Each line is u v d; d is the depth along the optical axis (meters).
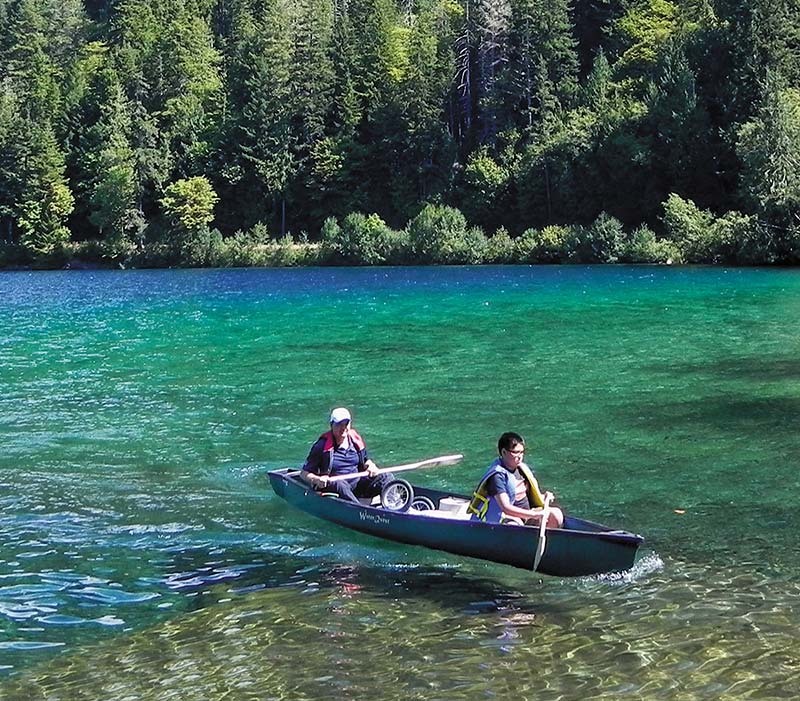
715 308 31.84
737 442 13.09
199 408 16.23
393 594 8.00
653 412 15.15
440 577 8.41
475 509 8.96
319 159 94.38
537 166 85.06
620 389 17.20
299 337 26.12
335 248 82.25
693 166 76.06
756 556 8.65
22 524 10.10
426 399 16.69
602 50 104.19
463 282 50.72
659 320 28.50
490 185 87.88
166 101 105.81
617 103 85.00
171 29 116.50
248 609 7.71
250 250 85.50
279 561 8.94
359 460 10.43
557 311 32.47
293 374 19.62
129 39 127.19
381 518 9.50
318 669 6.52
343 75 97.69
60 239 91.31
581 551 8.13
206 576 8.55
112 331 28.38
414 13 126.94
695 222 65.88
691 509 10.17
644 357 20.98
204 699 6.14
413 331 27.17
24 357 22.64
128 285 54.72
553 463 12.25
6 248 92.00
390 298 40.53
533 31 92.44
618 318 29.47
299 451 13.28
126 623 7.48
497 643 6.88
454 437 13.87
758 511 10.04
